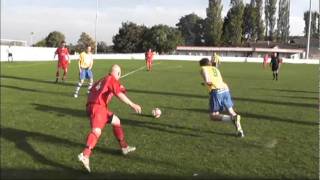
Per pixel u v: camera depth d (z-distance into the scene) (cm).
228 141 1094
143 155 954
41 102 1758
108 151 986
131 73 3806
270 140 1102
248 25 13538
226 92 1163
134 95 2083
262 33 13588
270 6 13825
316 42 12212
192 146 1038
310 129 1268
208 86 1176
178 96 2069
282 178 808
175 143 1067
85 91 2188
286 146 1049
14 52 6469
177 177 805
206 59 1197
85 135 1137
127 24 11594
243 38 13400
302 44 12631
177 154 964
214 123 1327
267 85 2869
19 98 1880
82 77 1953
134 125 1287
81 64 1952
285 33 13850
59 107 1625
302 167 874
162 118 1411
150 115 1463
